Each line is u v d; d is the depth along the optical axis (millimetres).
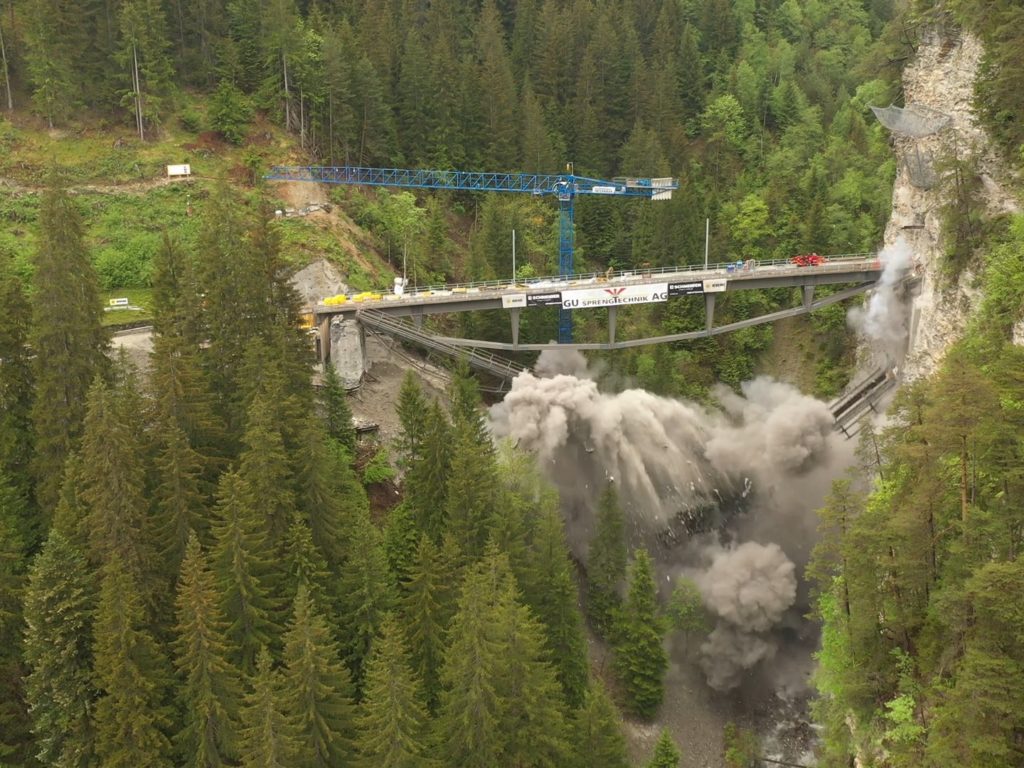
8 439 55312
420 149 123125
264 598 48438
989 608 32531
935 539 39188
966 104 77688
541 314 98250
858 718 44500
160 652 46781
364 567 51031
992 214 68062
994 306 54969
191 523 50781
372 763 41500
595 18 146750
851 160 131000
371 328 89562
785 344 106125
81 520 48625
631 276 98562
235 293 63625
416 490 61656
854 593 42656
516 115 129000
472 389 73438
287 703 42250
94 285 58531
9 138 102125
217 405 61969
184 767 44125
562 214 109875
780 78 156500
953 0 74562
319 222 103625
